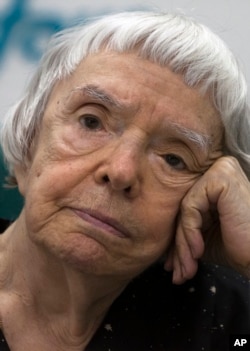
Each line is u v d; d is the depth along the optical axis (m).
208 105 1.64
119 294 1.86
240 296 2.02
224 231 1.75
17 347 1.80
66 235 1.56
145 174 1.59
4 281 1.86
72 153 1.58
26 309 1.83
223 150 1.79
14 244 1.83
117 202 1.55
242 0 2.83
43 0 3.12
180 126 1.58
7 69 3.14
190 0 2.79
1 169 2.30
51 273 1.72
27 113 1.79
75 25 1.75
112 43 1.62
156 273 1.98
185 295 1.95
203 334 1.89
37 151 1.68
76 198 1.55
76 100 1.60
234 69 1.70
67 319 1.81
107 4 2.95
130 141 1.55
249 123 1.79
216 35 1.74
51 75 1.73
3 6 3.18
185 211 1.70
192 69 1.60
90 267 1.58
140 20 1.65
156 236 1.65
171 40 1.60
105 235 1.55
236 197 1.73
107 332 1.85
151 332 1.86
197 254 1.73
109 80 1.57
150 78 1.57
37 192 1.60
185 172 1.69
